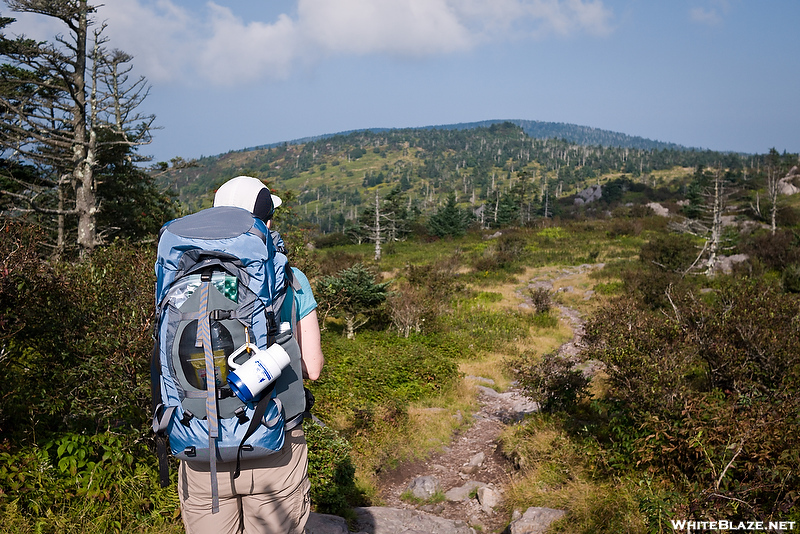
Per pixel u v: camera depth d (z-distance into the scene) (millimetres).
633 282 23547
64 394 4191
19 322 3988
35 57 18141
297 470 1767
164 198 11461
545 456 7250
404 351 13578
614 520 4746
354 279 17719
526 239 50812
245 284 1559
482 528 5984
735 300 7645
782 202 62906
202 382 1532
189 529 1742
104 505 3648
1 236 4035
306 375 1803
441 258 43219
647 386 5992
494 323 20094
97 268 5023
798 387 6090
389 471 7910
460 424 10266
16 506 3221
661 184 159625
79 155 19016
